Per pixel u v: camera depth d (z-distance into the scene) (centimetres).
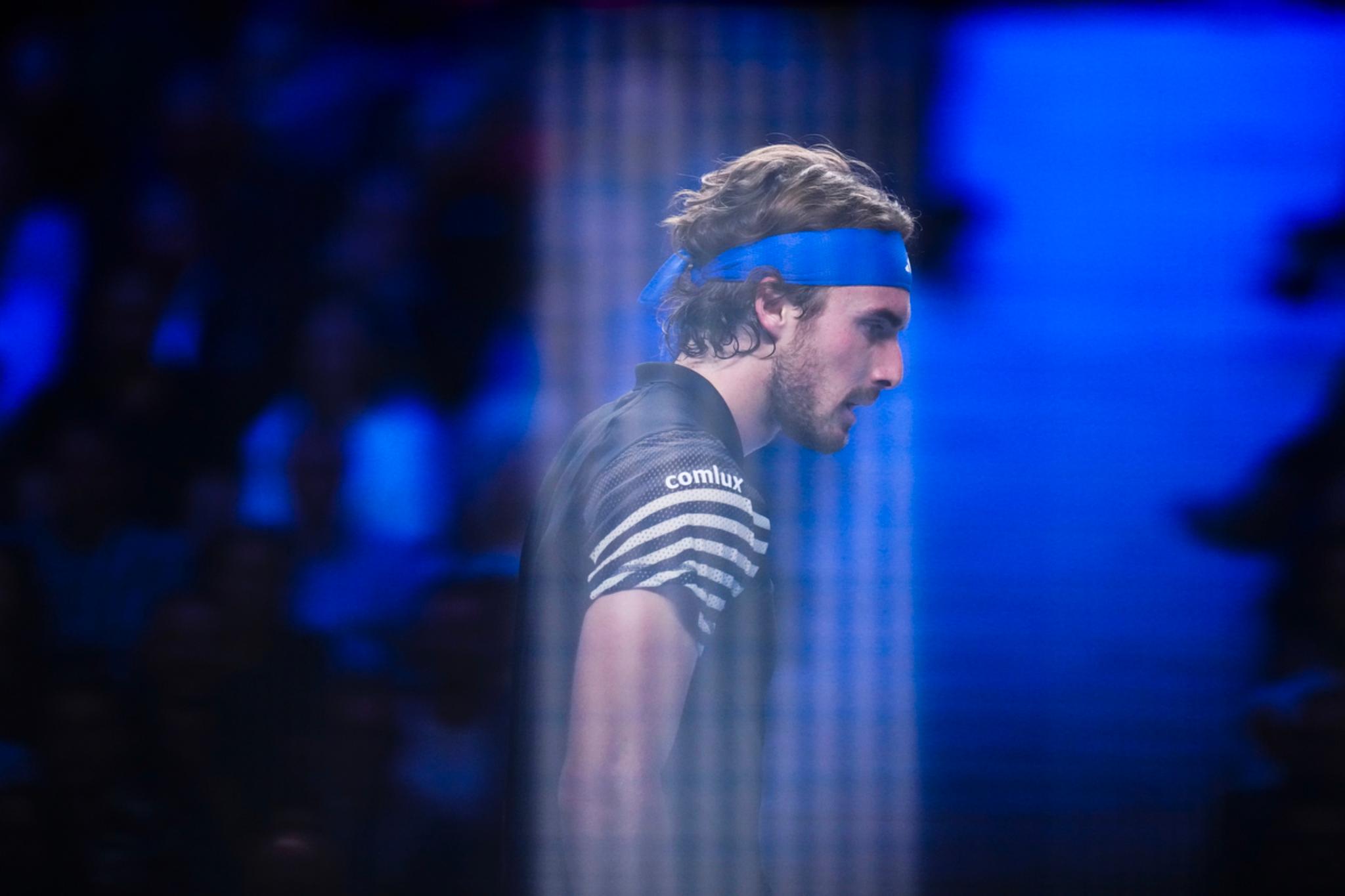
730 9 1329
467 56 1352
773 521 1262
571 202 1308
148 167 1316
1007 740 1176
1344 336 1354
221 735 1000
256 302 1254
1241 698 1138
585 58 1341
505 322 1255
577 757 430
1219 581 1244
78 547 1091
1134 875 1091
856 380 510
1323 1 1385
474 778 971
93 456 1133
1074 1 1380
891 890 1142
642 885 432
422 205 1303
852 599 1262
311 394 1195
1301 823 1023
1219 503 1301
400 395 1211
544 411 1209
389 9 1345
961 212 1373
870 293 509
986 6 1355
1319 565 1175
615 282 1291
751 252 509
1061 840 1130
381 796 970
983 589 1280
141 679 1018
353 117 1334
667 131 1331
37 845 971
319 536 1125
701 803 452
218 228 1288
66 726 995
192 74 1342
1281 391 1348
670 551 436
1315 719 1046
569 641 462
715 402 490
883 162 1353
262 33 1355
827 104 1341
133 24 1348
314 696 1012
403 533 1134
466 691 989
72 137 1317
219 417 1194
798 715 1207
